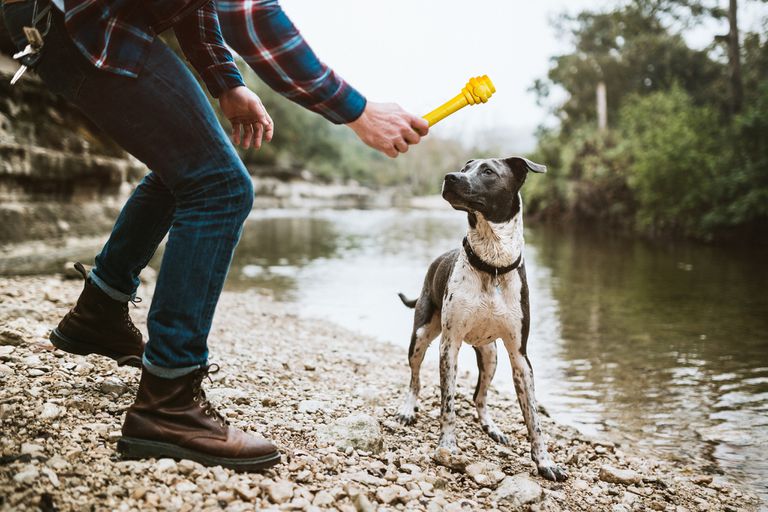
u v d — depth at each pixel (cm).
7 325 368
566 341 664
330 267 1258
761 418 434
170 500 197
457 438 349
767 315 783
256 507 201
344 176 7056
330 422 318
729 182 1736
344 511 211
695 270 1213
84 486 196
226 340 515
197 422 223
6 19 198
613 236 2189
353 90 219
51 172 923
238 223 219
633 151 2517
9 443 213
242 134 253
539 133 4081
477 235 314
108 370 316
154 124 204
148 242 273
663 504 283
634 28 2923
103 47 190
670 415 441
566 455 343
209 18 233
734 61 2119
